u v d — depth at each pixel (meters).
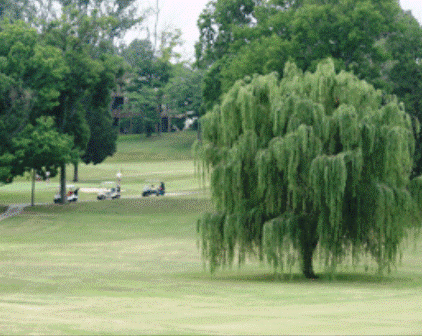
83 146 124.19
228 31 109.31
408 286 41.88
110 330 19.42
